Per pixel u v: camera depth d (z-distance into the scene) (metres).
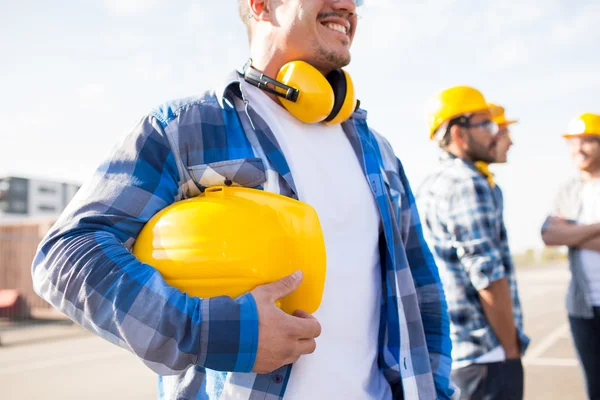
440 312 1.58
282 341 1.00
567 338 8.46
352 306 1.33
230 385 1.14
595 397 3.35
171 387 1.21
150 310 0.98
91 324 1.02
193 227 1.06
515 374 2.37
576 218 3.66
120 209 1.11
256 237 1.04
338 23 1.45
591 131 3.64
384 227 1.47
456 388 1.56
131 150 1.17
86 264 1.01
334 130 1.50
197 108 1.27
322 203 1.35
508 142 3.00
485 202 2.43
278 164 1.28
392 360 1.43
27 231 13.16
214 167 1.22
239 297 1.01
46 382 6.00
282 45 1.43
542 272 42.22
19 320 12.18
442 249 2.51
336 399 1.23
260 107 1.38
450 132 2.70
